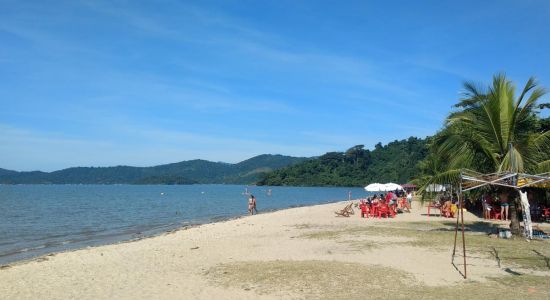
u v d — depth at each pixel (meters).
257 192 118.00
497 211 27.23
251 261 13.17
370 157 159.12
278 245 16.56
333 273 11.05
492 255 13.37
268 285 10.08
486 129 17.83
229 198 82.62
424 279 10.36
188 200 73.50
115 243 20.73
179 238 20.61
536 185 17.77
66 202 64.06
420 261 12.59
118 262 14.05
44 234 26.39
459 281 10.13
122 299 9.41
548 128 22.73
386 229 21.27
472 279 10.30
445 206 29.16
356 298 8.85
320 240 17.59
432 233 19.28
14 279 11.81
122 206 55.34
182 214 42.94
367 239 17.44
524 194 16.70
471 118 18.28
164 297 9.43
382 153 158.62
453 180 17.58
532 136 17.05
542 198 25.33
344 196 92.88
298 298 8.99
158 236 22.27
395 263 12.34
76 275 12.15
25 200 69.38
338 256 13.70
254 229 23.59
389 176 130.88
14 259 17.53
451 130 18.25
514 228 17.89
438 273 10.98
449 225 23.41
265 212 43.25
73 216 39.84
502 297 8.69
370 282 10.12
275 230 22.59
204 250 15.80
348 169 155.88
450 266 11.82
